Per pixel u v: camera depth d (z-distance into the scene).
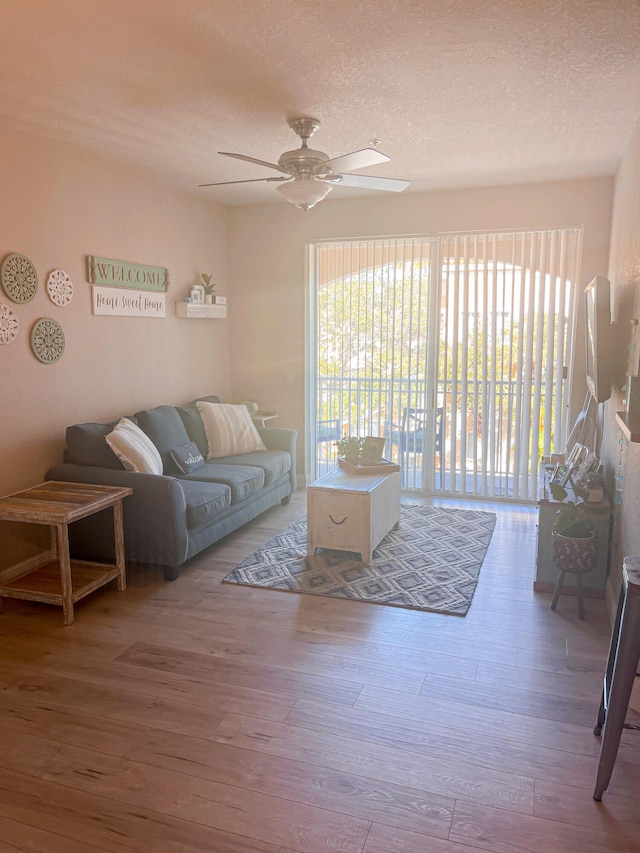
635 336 3.06
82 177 4.17
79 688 2.68
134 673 2.79
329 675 2.76
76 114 3.42
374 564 4.02
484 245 5.28
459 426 5.61
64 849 1.85
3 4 2.25
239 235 6.04
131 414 4.79
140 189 4.76
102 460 3.94
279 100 3.22
